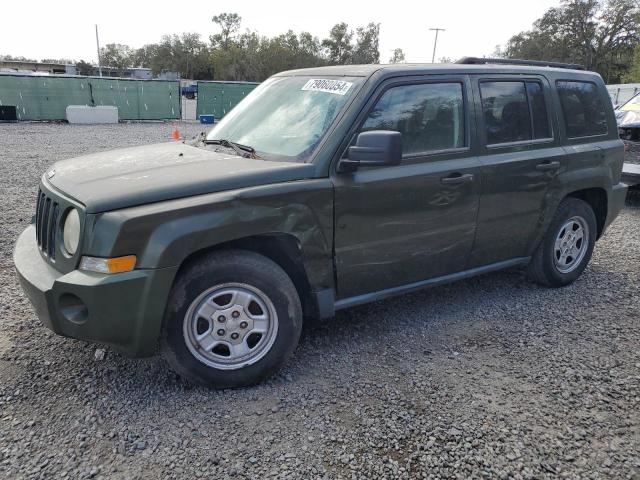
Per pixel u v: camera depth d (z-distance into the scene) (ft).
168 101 97.19
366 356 11.91
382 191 11.28
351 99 11.30
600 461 8.73
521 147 13.84
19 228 21.04
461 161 12.64
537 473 8.43
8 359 11.25
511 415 9.87
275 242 10.59
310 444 8.93
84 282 8.88
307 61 266.36
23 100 84.28
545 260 15.47
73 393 10.14
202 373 10.02
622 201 17.11
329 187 10.58
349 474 8.28
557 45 218.79
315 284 11.01
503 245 14.20
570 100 15.38
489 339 12.87
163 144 13.85
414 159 11.88
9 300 14.20
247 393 10.34
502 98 13.65
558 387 10.85
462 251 13.25
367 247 11.44
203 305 9.85
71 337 9.47
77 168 11.14
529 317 14.16
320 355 11.90
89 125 83.35
